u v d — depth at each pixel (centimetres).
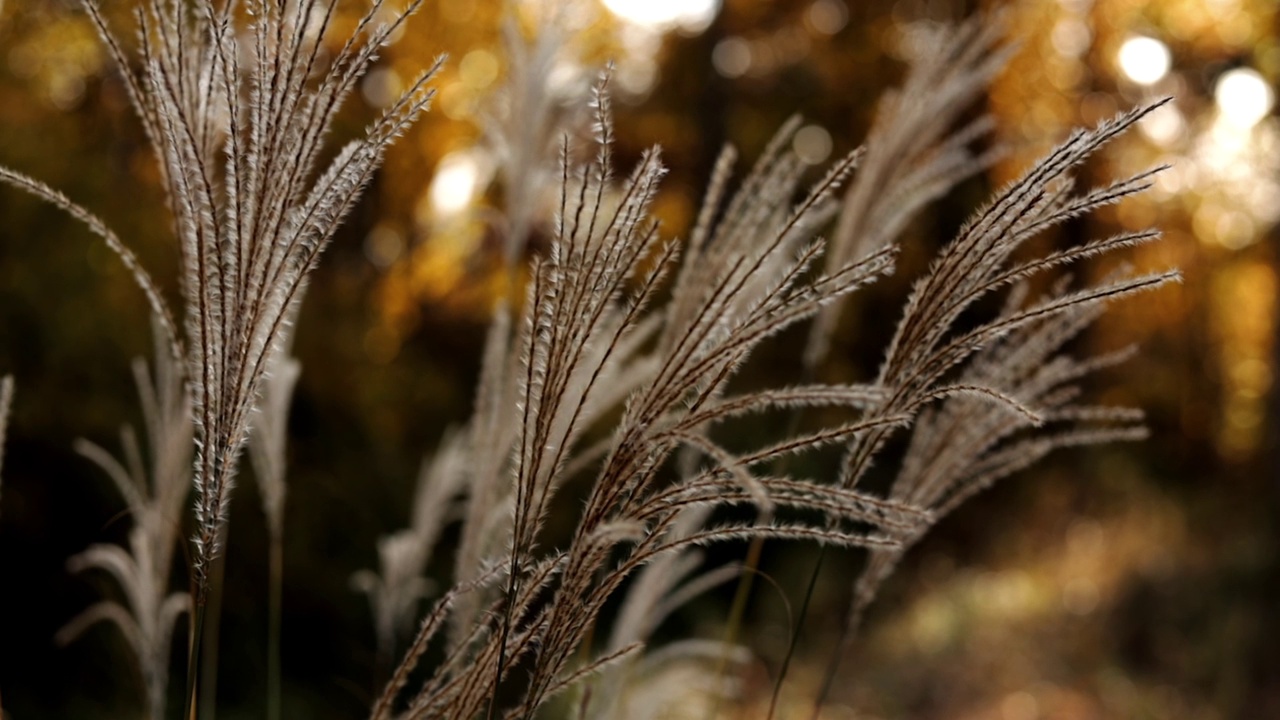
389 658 261
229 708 610
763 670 675
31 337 615
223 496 108
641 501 108
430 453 864
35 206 634
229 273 103
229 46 101
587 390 106
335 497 720
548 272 107
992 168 1285
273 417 208
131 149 723
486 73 736
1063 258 106
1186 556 820
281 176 101
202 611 109
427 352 1021
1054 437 166
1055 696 652
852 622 174
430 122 843
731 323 121
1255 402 1517
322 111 101
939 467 165
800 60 1639
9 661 594
